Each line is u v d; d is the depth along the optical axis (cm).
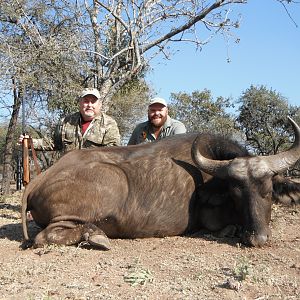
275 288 188
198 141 289
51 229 268
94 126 378
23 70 570
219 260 232
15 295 182
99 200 276
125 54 629
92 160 287
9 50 562
